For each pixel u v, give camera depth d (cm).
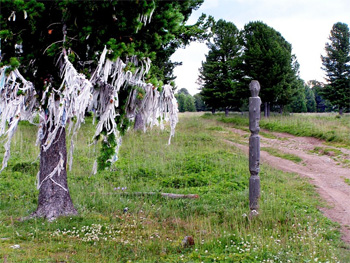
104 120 696
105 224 688
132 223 712
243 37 3597
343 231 698
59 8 627
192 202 861
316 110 7538
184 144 1752
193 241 593
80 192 918
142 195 927
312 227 677
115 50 650
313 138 2056
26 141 1548
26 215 737
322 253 555
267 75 3300
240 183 1031
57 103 640
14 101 604
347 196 974
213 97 4188
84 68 698
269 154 1733
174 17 759
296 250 565
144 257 527
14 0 557
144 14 662
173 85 750
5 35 586
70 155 729
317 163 1470
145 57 754
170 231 671
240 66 3566
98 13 654
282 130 2439
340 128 2116
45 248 543
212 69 4144
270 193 922
